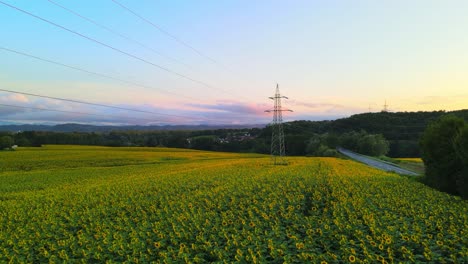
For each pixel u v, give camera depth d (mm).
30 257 14664
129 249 14781
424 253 12398
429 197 23469
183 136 151250
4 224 20469
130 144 130250
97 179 41250
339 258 12805
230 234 15719
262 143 130875
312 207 20766
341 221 17000
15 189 35188
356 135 140375
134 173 47250
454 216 18016
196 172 45250
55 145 110188
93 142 126250
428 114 165000
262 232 16094
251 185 29625
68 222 20641
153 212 21859
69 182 39406
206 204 22891
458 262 11977
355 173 41156
